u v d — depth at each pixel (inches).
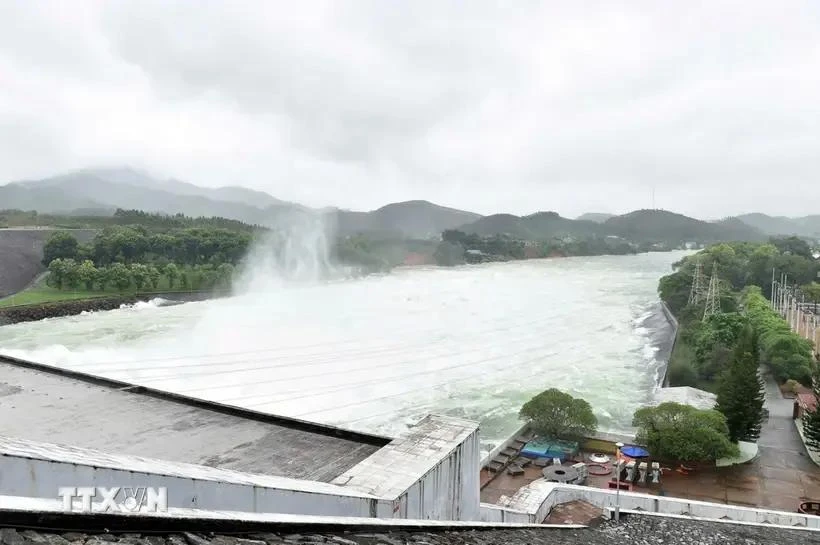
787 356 3378.4
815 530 1015.6
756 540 912.3
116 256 6825.8
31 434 673.6
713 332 3627.0
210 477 385.4
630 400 3157.0
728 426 2306.8
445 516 653.3
